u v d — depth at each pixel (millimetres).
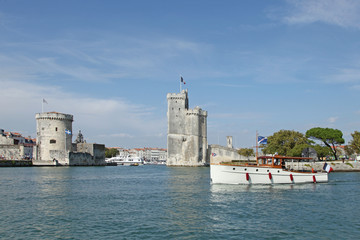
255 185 47031
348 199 35812
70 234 22062
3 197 36438
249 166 47031
